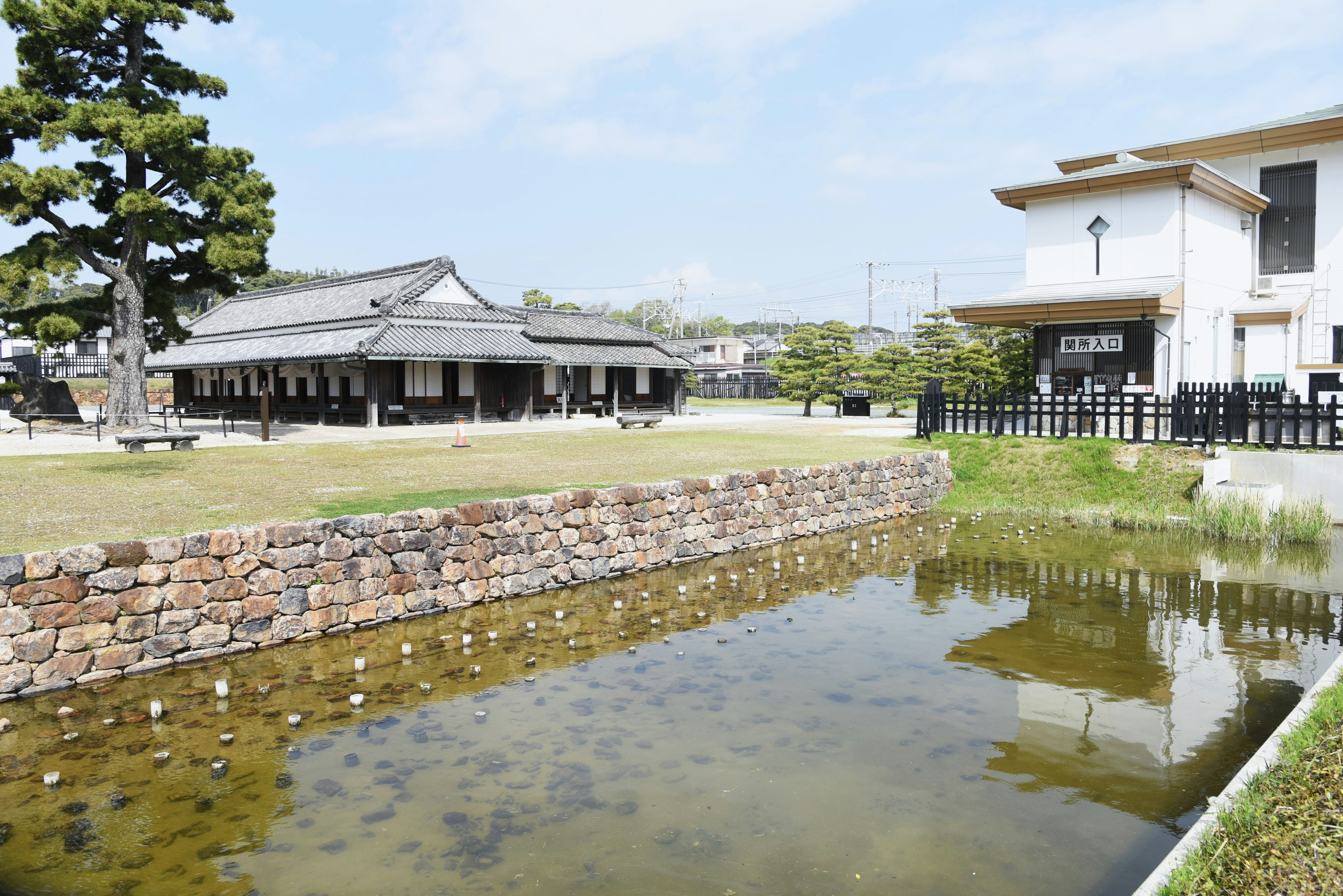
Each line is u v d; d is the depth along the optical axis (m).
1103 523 14.45
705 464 15.25
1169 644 7.94
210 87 20.80
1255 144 23.09
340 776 5.20
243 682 6.75
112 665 6.74
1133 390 19.59
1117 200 20.70
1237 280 22.88
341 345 25.75
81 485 11.40
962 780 5.17
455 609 8.95
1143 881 4.11
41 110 17.58
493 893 4.00
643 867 4.23
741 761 5.42
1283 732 4.71
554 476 13.13
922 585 10.31
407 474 13.27
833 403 37.66
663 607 9.22
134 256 19.84
